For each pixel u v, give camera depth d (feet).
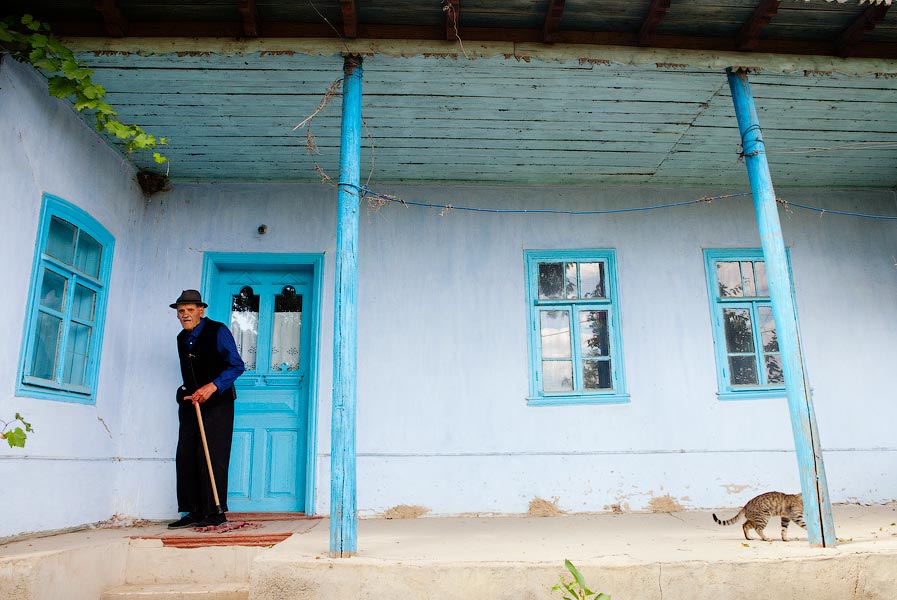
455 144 18.79
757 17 14.02
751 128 14.60
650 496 19.25
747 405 20.04
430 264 20.45
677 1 13.83
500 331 20.15
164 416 18.62
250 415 19.33
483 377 19.77
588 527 16.31
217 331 16.37
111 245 17.98
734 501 19.34
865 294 21.31
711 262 21.16
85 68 14.06
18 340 13.75
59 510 15.07
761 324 20.86
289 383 19.58
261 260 20.03
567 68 15.24
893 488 19.84
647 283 20.80
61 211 15.48
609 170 20.49
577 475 19.25
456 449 19.22
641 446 19.57
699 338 20.48
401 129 17.95
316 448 18.70
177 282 19.60
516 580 11.09
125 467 18.20
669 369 20.20
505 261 20.67
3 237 13.33
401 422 19.31
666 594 11.13
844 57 15.23
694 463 19.54
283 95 16.19
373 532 15.60
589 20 14.43
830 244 21.66
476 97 16.47
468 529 16.10
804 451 12.87
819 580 11.46
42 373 14.89
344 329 12.59
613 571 11.14
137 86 15.72
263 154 19.04
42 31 13.99
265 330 19.99
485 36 14.53
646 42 14.64
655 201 21.52
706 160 19.93
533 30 14.65
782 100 16.92
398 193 20.97
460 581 11.08
